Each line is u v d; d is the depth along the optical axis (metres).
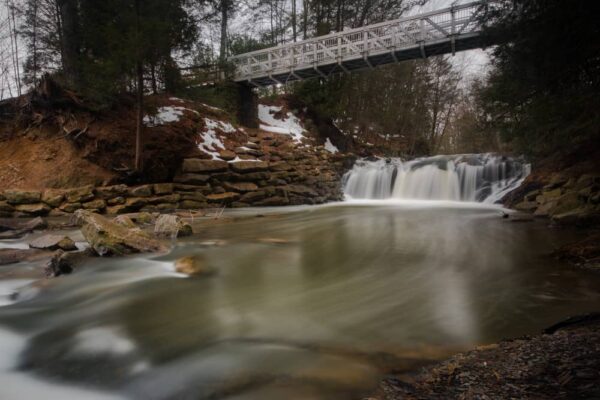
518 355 2.77
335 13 25.20
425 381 2.62
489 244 7.76
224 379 2.83
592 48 6.28
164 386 2.79
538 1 6.43
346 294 4.82
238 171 16.27
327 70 20.08
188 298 4.77
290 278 5.60
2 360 3.29
